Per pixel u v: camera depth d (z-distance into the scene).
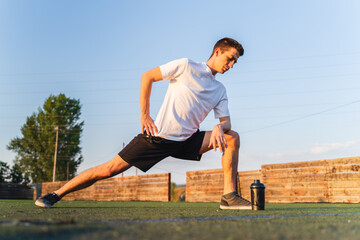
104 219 1.62
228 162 2.88
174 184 20.02
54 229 1.12
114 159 2.82
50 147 33.50
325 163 6.61
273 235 1.07
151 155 2.74
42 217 1.77
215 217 1.83
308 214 2.17
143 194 10.63
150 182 10.41
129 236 1.02
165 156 2.78
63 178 33.75
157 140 2.70
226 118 2.92
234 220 1.63
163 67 2.72
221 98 2.94
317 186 6.69
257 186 2.68
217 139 2.67
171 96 2.77
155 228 1.22
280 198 7.32
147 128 2.67
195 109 2.78
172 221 1.54
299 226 1.33
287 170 7.24
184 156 2.85
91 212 2.31
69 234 1.03
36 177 33.53
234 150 2.88
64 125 34.12
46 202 2.97
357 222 1.53
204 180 8.97
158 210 2.68
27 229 1.12
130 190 11.18
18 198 16.95
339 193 6.32
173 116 2.72
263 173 7.67
